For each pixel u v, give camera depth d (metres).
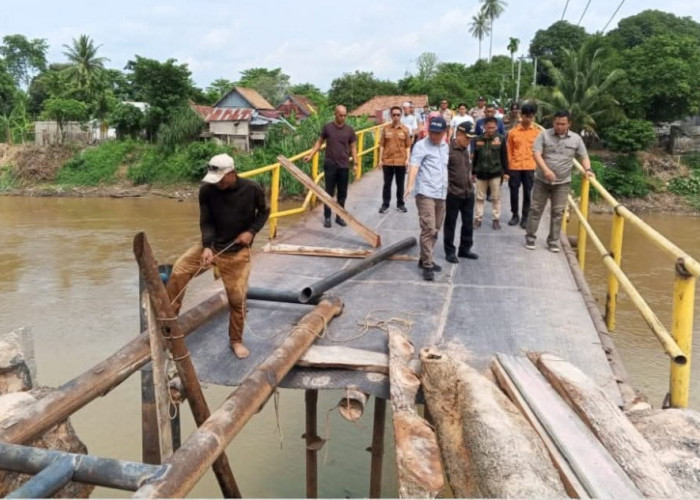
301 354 4.61
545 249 8.23
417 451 3.51
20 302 16.91
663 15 80.25
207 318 5.29
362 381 4.52
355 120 23.91
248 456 9.24
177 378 4.35
